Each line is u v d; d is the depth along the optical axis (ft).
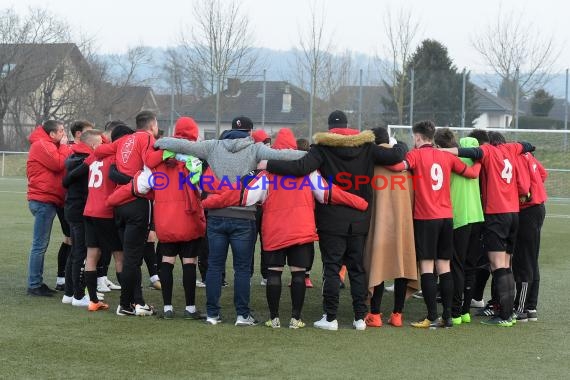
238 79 162.20
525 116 165.48
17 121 199.72
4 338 29.35
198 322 33.24
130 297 34.19
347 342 30.07
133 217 33.45
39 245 38.78
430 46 178.81
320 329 32.45
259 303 38.65
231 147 31.86
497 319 34.45
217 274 32.89
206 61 161.27
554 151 137.28
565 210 103.40
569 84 145.07
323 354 28.02
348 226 31.73
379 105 162.91
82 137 35.60
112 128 39.99
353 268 32.55
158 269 42.19
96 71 213.25
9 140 198.80
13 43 200.13
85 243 35.86
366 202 32.07
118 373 24.89
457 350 29.19
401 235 32.55
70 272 36.88
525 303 35.58
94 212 34.32
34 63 202.28
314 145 31.81
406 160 32.71
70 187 35.76
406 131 142.82
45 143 38.37
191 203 32.83
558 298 41.22
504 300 33.99
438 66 176.76
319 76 168.66
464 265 34.81
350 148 31.65
